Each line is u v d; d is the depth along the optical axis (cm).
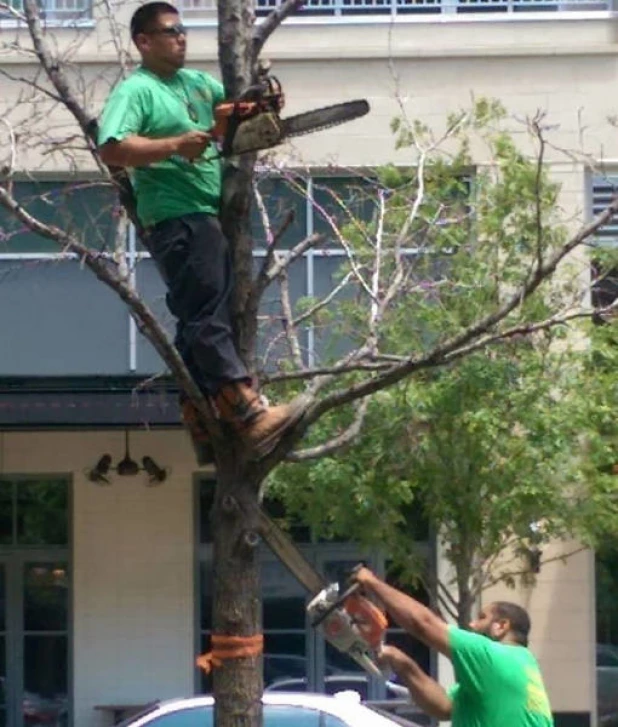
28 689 3603
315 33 3412
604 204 3384
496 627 1335
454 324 2364
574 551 3114
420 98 3400
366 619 1161
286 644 3556
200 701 2227
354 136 3319
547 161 3291
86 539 3600
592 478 2505
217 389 1159
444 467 2462
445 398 2402
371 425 2395
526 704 1230
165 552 3594
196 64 3306
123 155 1127
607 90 3412
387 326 2352
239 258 1200
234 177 1188
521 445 2444
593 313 1315
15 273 3162
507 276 2472
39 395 3250
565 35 3428
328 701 2220
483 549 2569
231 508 1179
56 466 3609
